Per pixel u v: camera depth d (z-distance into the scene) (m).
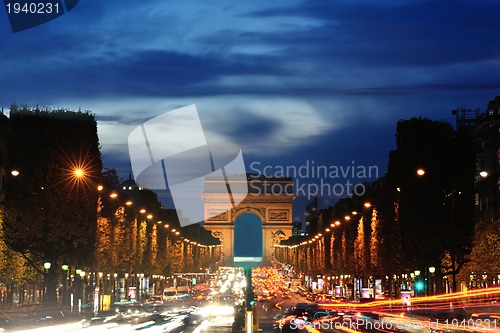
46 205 138.25
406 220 139.50
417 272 145.25
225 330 101.88
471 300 148.62
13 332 78.56
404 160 141.88
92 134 149.50
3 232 138.00
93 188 147.75
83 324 99.50
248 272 78.88
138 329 98.62
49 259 140.38
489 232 142.62
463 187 138.88
